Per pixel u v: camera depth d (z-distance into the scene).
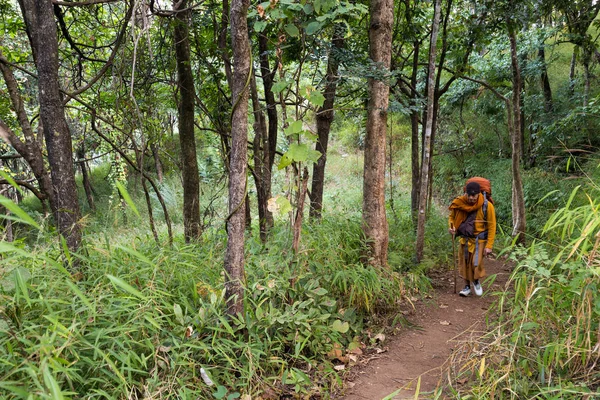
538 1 9.11
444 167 15.84
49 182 3.97
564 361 2.89
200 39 7.24
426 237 8.58
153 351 2.82
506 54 12.91
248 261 4.46
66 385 2.53
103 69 4.57
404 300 5.62
